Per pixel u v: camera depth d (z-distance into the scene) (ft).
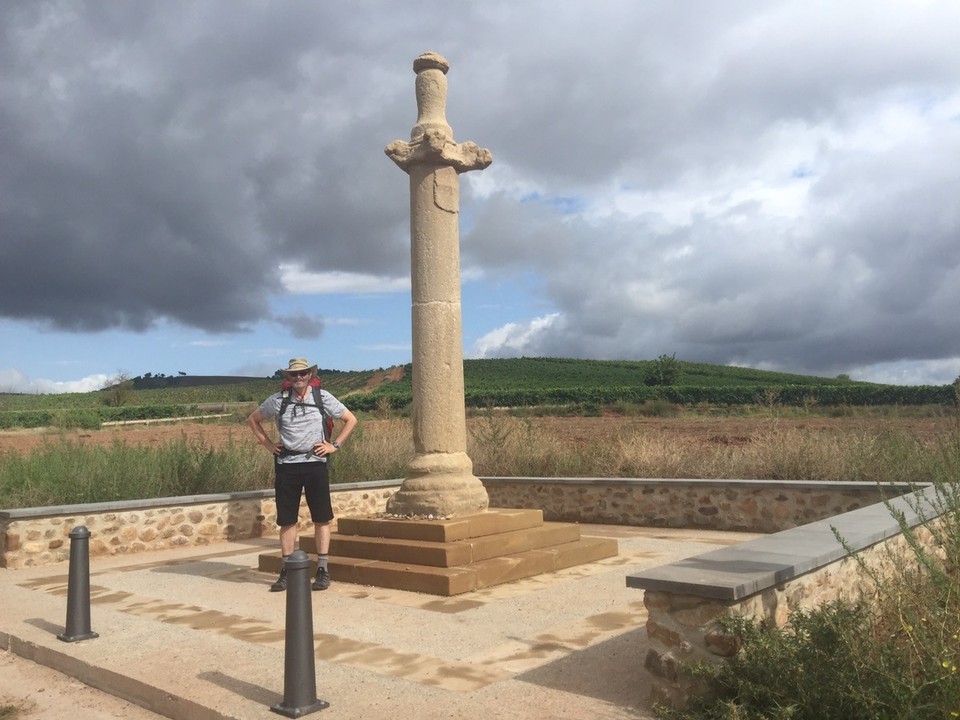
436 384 28.71
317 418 26.14
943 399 123.95
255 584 26.53
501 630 19.84
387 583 25.13
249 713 14.37
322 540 25.94
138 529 34.24
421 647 18.47
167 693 15.75
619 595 23.44
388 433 54.34
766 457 41.29
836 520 20.67
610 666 16.63
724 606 13.55
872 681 12.53
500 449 49.06
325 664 17.12
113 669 17.28
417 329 28.99
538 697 14.87
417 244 28.99
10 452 42.47
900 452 37.29
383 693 15.17
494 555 26.50
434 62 29.48
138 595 25.04
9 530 30.55
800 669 12.60
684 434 73.56
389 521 27.61
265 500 39.04
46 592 25.91
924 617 14.40
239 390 291.38
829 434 42.60
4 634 20.90
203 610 22.81
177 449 43.16
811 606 16.12
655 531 36.86
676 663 13.94
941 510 20.47
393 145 28.73
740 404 142.82
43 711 16.46
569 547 28.55
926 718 12.06
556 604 22.49
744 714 12.55
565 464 47.29
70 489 36.78
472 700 14.75
